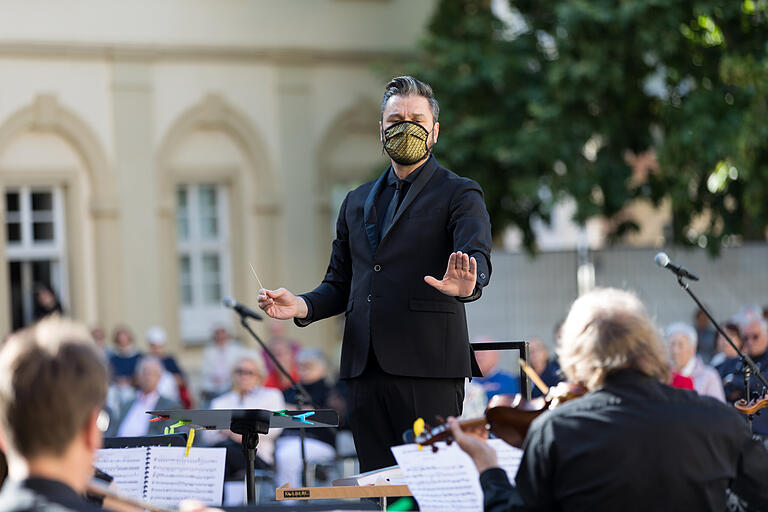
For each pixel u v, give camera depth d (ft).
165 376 77.61
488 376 59.06
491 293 109.19
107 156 111.65
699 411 21.21
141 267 112.37
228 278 117.80
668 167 104.32
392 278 28.48
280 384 76.23
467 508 24.07
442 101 110.73
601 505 20.66
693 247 112.16
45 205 110.83
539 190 106.93
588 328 21.68
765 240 117.08
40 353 16.40
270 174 118.01
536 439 21.31
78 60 110.73
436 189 28.71
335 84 120.78
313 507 23.31
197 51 115.34
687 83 109.81
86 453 16.87
